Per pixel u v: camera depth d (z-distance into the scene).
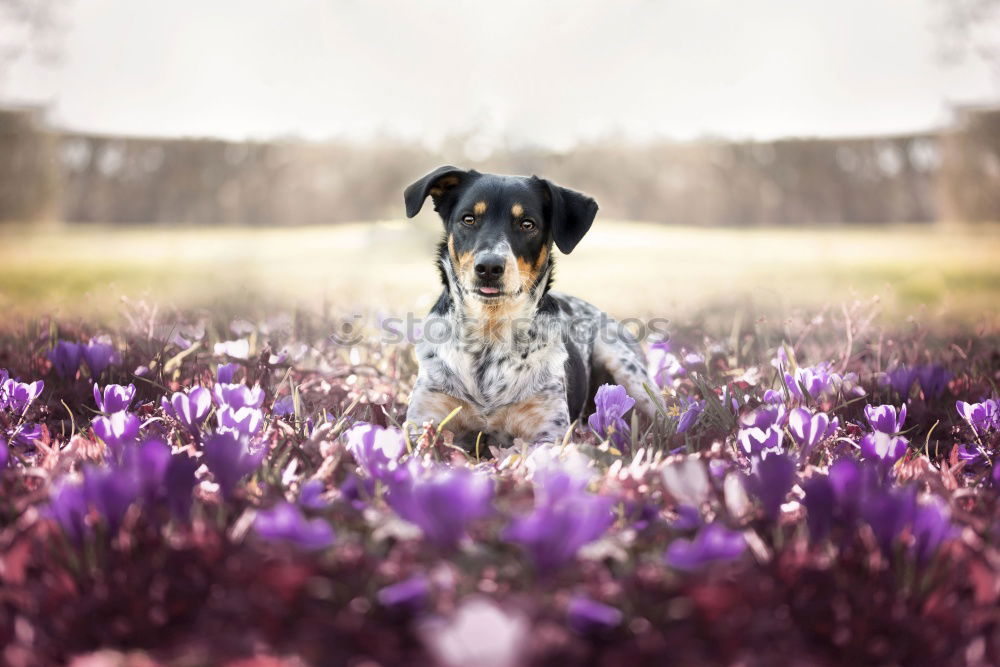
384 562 1.84
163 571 1.84
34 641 1.64
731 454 2.83
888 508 1.89
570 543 1.70
